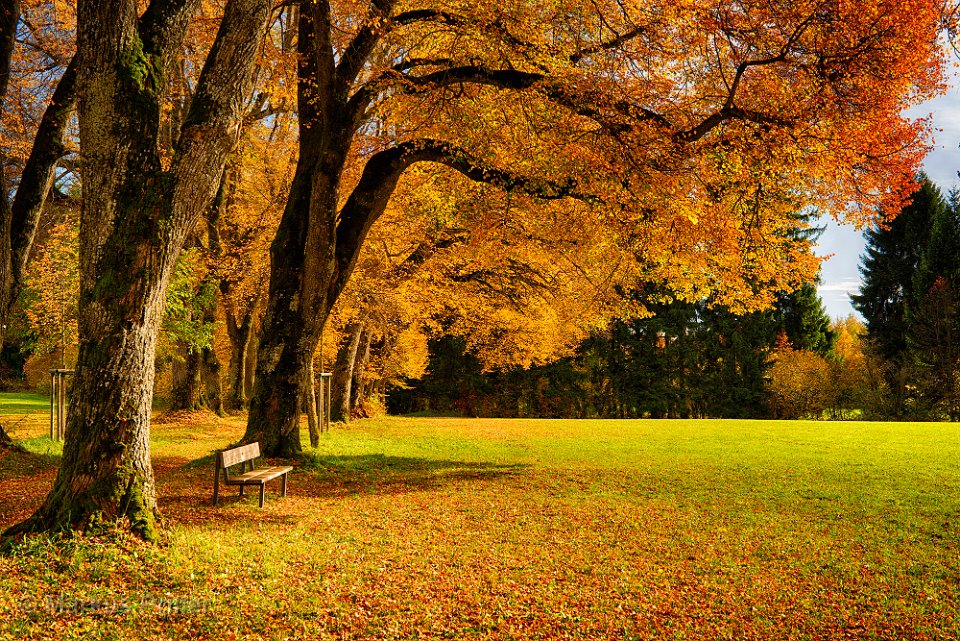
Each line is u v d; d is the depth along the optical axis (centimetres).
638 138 1291
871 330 6184
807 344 6041
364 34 1355
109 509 650
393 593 624
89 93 659
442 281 2533
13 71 1672
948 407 5066
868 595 714
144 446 683
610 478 1441
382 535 855
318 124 1471
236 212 2325
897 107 1396
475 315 2956
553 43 1354
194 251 2103
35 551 600
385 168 1491
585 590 682
